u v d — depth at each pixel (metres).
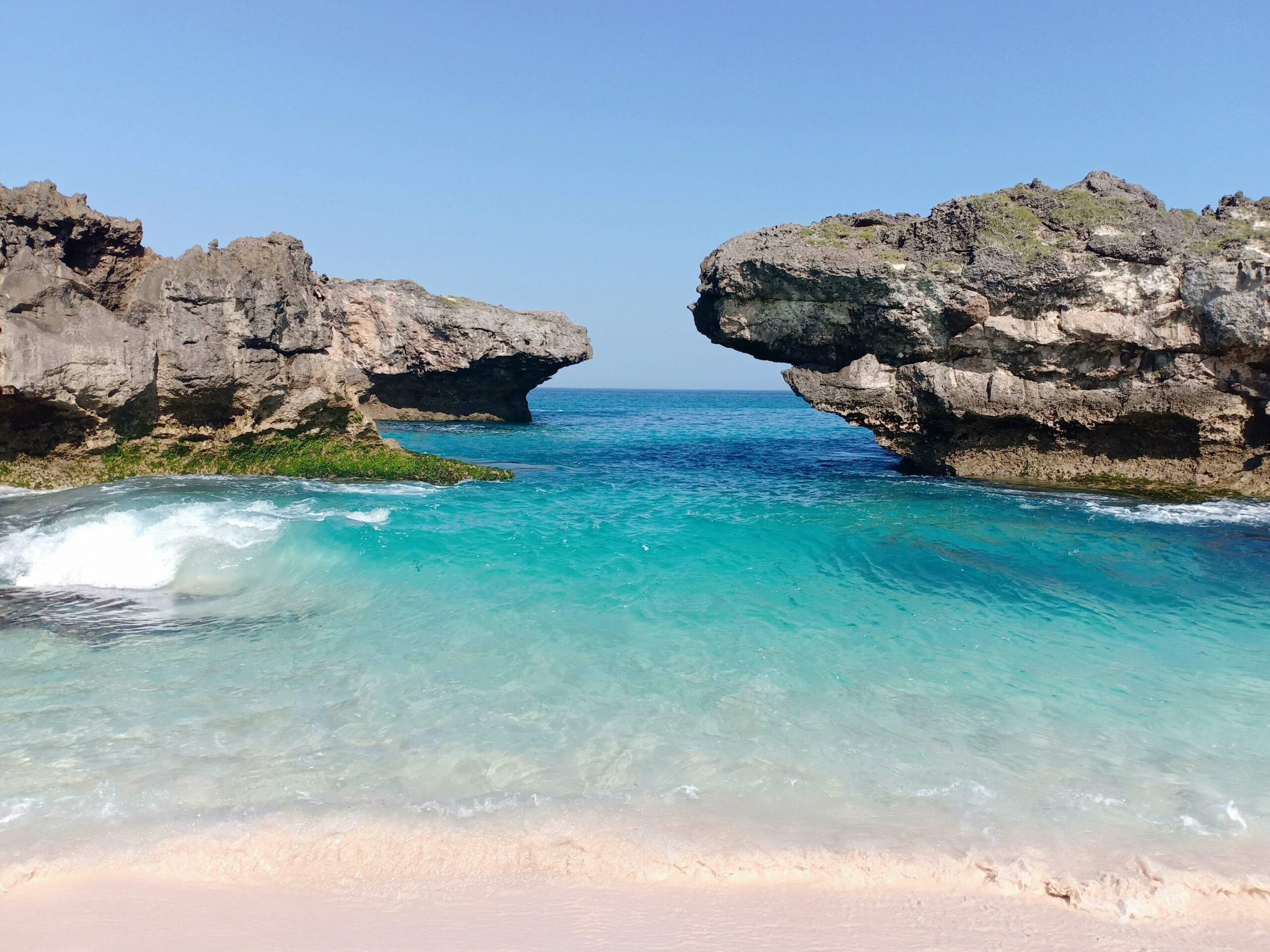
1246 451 23.88
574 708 9.65
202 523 17.25
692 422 72.44
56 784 7.79
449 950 5.51
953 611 13.24
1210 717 9.63
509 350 55.41
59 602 13.52
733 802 7.75
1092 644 11.91
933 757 8.62
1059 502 22.59
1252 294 21.88
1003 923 6.07
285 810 7.47
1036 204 24.95
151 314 22.72
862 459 36.16
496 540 16.80
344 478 25.72
